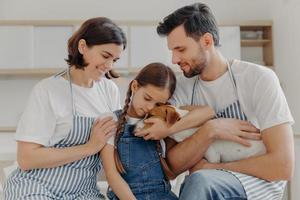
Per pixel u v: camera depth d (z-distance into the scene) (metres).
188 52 1.70
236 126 1.67
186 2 4.83
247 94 1.72
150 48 4.36
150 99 1.67
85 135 1.67
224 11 4.85
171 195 1.71
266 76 1.69
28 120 1.60
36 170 1.61
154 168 1.72
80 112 1.69
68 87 1.70
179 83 1.88
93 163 1.69
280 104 1.62
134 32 4.36
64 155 1.58
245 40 4.57
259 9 4.85
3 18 4.68
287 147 1.57
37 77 4.66
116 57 1.66
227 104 1.76
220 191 1.48
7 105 4.64
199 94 1.83
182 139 1.75
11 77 4.64
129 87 1.75
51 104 1.63
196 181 1.49
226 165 1.64
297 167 3.37
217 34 1.77
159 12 4.82
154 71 1.68
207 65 1.74
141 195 1.67
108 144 1.68
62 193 1.62
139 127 1.71
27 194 1.54
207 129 1.65
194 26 1.68
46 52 4.29
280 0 4.29
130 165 1.69
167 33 1.74
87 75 1.70
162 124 1.67
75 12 4.75
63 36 4.31
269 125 1.59
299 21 3.75
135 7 4.80
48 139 1.62
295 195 3.39
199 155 1.69
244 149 1.66
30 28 4.27
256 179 1.58
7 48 4.26
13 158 2.50
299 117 3.76
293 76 3.92
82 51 1.65
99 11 4.77
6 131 4.58
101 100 1.79
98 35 1.61
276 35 4.44
